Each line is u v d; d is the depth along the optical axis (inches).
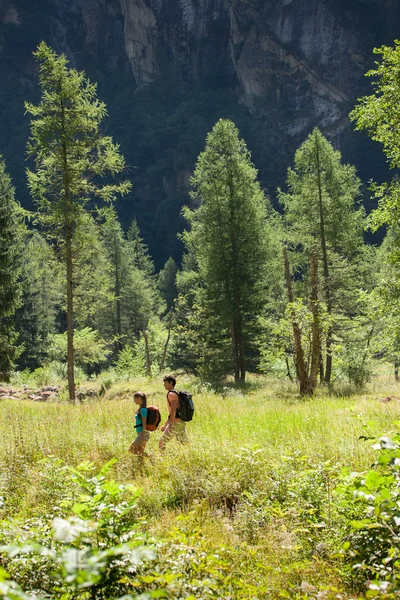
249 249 1202.0
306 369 773.9
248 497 198.1
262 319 908.6
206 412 459.2
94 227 804.0
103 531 118.6
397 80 588.1
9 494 226.4
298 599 114.9
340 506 159.5
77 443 318.0
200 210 1247.5
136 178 5339.6
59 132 753.0
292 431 317.7
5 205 1106.7
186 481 225.1
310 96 4815.5
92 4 6048.2
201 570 121.3
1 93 5999.0
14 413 481.7
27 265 1711.4
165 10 5728.3
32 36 6043.3
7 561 123.6
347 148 4458.7
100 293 1004.6
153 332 1724.9
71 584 105.0
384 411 402.0
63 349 1632.6
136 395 294.5
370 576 130.5
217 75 5629.9
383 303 625.9
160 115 5713.6
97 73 6107.3
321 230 1083.9
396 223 617.3
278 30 4945.9
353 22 4601.4
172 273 3208.7
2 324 1128.8
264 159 4724.4
